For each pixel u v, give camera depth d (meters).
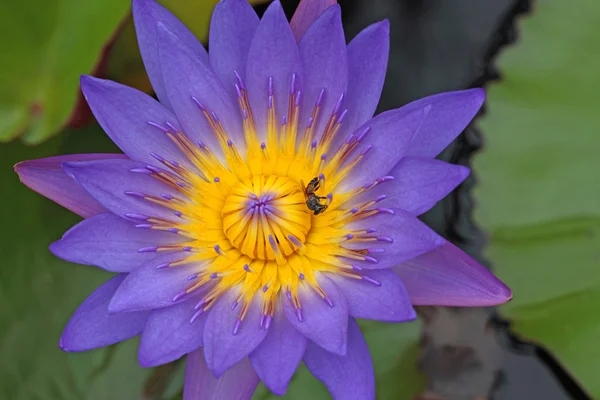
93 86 0.35
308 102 0.36
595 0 0.40
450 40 0.42
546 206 0.40
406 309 0.33
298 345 0.34
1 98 0.40
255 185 0.37
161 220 0.36
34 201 0.40
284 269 0.36
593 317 0.39
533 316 0.40
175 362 0.40
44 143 0.40
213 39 0.36
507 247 0.40
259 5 0.42
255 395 0.40
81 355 0.39
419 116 0.34
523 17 0.41
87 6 0.39
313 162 0.37
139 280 0.35
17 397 0.39
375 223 0.35
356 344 0.35
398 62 0.42
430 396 0.40
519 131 0.40
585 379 0.39
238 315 0.36
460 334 0.40
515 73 0.40
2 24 0.39
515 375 0.40
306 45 0.35
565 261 0.39
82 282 0.40
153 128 0.36
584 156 0.40
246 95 0.36
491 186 0.40
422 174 0.35
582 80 0.40
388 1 0.42
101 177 0.35
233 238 0.37
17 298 0.39
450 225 0.41
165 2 0.40
